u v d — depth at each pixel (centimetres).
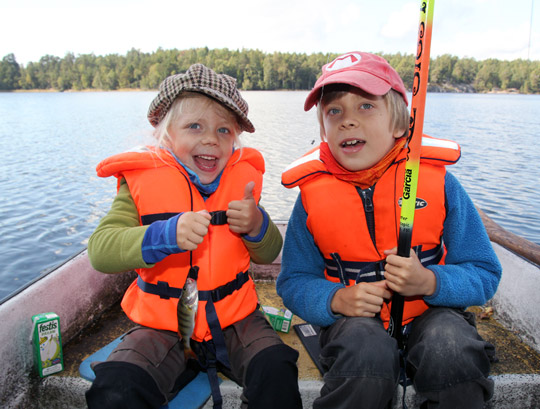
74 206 988
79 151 1853
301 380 156
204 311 147
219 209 158
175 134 155
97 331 191
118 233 141
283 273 163
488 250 147
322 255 168
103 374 121
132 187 154
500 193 923
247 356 136
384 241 149
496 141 1747
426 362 125
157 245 133
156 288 148
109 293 212
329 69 151
